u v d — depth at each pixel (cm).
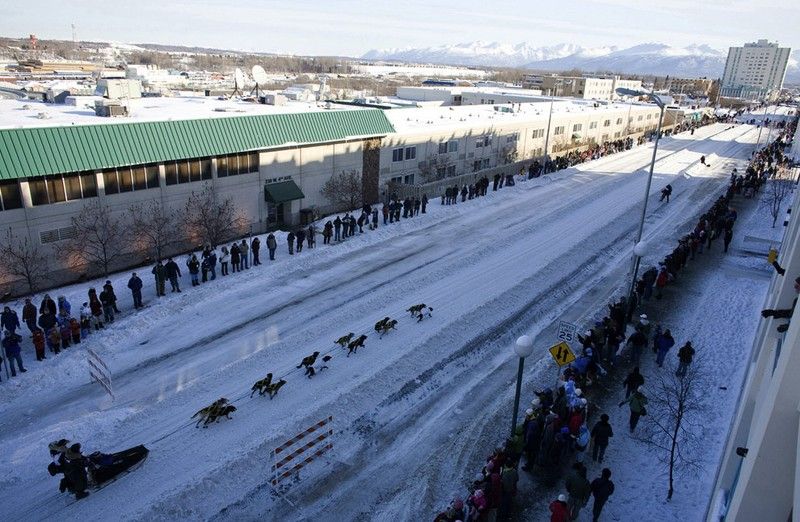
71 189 2130
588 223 3259
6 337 1474
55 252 2116
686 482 1230
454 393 1532
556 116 5644
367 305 2031
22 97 3366
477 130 4425
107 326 1786
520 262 2564
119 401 1427
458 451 1297
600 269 2539
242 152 2716
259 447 1266
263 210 2906
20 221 2009
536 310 2073
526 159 5284
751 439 736
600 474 1252
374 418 1402
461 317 1966
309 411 1404
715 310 2098
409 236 2883
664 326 1959
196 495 1129
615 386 1591
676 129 8269
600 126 6775
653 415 1454
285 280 2236
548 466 1254
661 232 3142
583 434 1285
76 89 3581
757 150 6400
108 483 1142
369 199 3522
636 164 5312
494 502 1072
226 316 1906
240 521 1079
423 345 1756
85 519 1062
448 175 4225
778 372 627
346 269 2381
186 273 2267
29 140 1973
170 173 2441
